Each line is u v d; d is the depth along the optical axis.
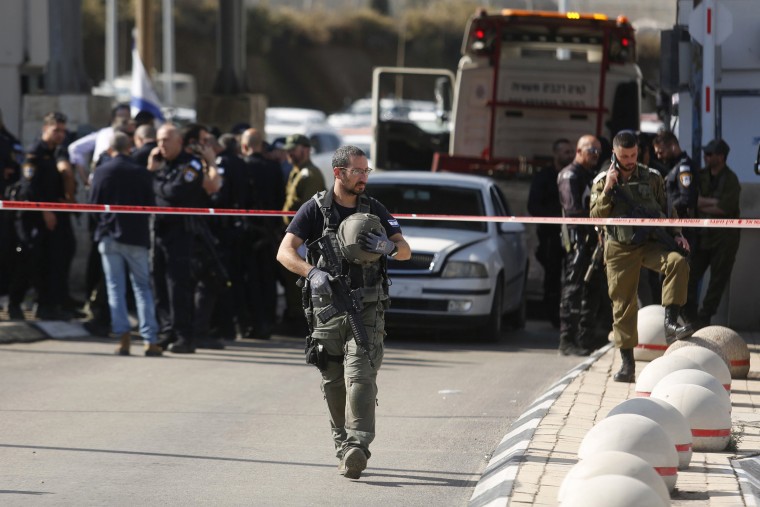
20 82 70.50
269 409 35.28
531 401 36.97
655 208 36.06
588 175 46.03
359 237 25.95
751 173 48.88
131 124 52.19
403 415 34.53
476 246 51.75
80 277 62.94
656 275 47.19
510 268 54.28
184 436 31.38
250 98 83.12
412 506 24.89
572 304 47.53
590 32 73.25
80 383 39.38
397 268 50.94
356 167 26.50
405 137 82.50
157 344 45.78
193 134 47.56
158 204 45.84
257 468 27.98
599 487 19.67
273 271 52.12
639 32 156.62
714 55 47.28
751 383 37.22
